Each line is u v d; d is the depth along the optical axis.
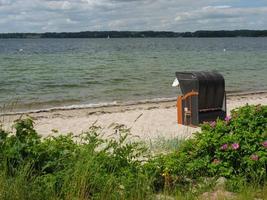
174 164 6.05
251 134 6.16
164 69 40.84
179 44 148.88
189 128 12.99
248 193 5.45
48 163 5.39
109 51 86.81
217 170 6.02
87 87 26.81
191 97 13.09
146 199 5.29
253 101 19.97
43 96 22.91
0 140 5.53
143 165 5.96
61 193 5.02
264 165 5.88
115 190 5.20
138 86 27.11
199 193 5.55
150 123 14.16
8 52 79.31
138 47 115.31
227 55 68.94
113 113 16.70
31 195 4.88
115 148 6.06
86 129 13.45
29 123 5.82
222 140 6.23
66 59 57.47
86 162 5.39
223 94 13.27
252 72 37.97
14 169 5.20
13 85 27.75
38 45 135.75
